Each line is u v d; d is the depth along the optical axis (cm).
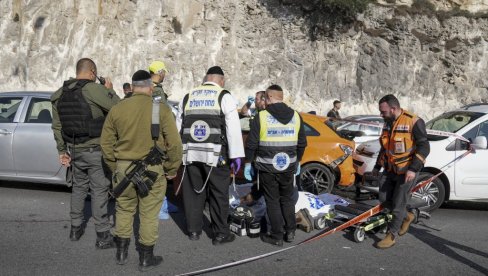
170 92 2161
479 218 730
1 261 480
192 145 541
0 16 2208
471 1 2150
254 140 536
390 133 565
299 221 614
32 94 793
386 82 2177
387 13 2153
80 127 503
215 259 504
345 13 2130
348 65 2195
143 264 462
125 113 445
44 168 750
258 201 604
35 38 2166
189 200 566
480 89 2175
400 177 554
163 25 2198
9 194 774
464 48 2175
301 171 817
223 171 551
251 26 2203
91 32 2183
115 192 447
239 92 2173
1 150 760
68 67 2155
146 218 458
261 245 557
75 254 505
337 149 817
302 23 2181
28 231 580
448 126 834
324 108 2169
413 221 669
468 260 523
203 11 2206
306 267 486
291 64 2189
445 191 756
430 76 2184
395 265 500
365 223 581
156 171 451
